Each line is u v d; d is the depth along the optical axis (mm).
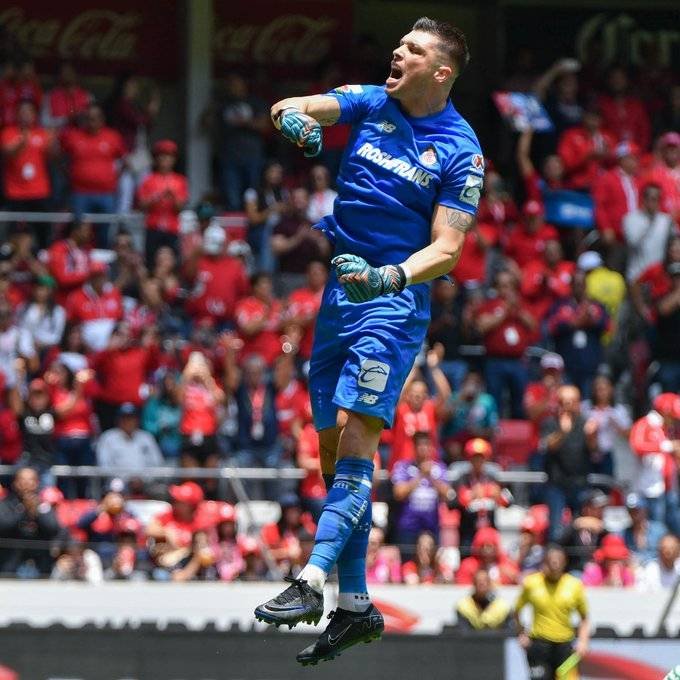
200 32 65312
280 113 16125
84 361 48344
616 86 62938
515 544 44812
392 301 16281
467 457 44188
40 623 38281
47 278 50844
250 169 59469
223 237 51875
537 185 58531
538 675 37656
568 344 51156
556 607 37688
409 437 43438
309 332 49188
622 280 54812
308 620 15359
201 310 51219
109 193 56250
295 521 42312
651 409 49938
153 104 60000
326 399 16609
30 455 43750
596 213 57781
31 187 55875
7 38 58781
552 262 53875
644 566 43125
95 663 38094
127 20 66562
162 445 46688
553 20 71000
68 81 59219
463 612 39062
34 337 49656
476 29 71500
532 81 62969
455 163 16406
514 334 50281
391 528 42594
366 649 38031
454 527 44688
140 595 40938
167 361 47969
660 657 38312
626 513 45281
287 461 45594
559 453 43875
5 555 41688
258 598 40938
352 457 16078
